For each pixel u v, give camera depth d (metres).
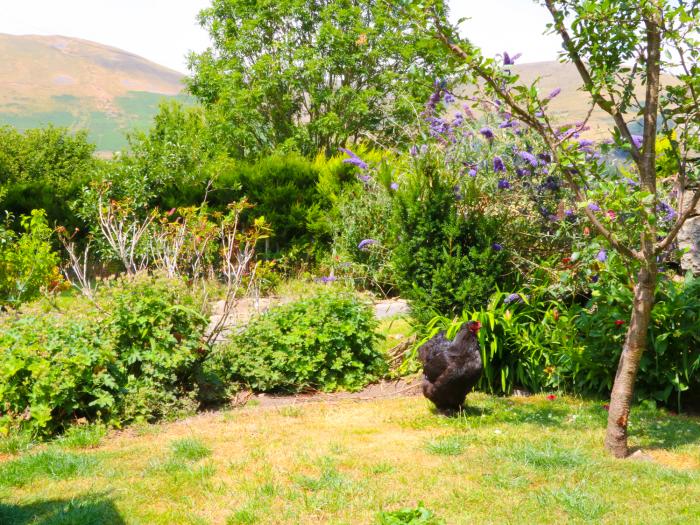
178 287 7.60
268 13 29.31
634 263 5.59
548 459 5.33
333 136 28.98
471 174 8.91
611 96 5.64
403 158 10.49
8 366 6.29
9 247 12.31
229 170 17.98
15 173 33.00
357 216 13.88
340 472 5.19
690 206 5.14
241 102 28.48
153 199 18.00
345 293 9.12
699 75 5.10
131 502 4.66
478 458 5.46
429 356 6.80
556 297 8.30
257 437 6.15
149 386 7.01
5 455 5.85
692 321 6.96
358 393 8.13
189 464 5.39
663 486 4.88
